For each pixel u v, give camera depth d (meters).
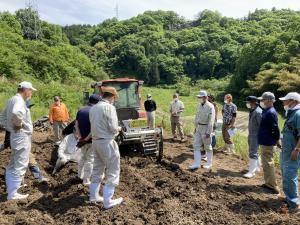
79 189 6.96
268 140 7.23
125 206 6.30
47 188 7.36
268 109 7.23
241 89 51.72
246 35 97.25
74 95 27.97
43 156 10.17
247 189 7.44
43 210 6.24
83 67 53.50
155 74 80.31
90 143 6.95
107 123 5.93
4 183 7.48
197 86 74.75
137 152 10.38
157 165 9.19
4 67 33.28
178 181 7.75
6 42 41.56
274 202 6.72
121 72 82.38
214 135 11.03
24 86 6.53
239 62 55.78
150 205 6.39
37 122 15.66
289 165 6.33
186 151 11.34
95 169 6.31
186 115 28.00
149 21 118.25
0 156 9.59
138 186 7.46
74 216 5.84
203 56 85.69
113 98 6.14
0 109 18.09
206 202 6.56
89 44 102.56
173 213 6.00
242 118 27.75
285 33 51.31
